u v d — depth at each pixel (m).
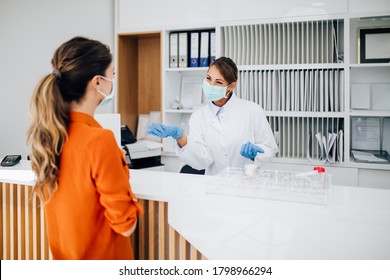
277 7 2.69
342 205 1.09
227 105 2.10
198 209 1.19
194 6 2.92
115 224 1.00
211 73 1.89
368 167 2.52
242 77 2.83
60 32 3.12
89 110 1.04
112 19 3.30
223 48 2.94
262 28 2.84
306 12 2.62
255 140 2.15
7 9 2.81
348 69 2.54
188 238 1.23
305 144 2.81
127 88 3.33
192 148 1.90
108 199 0.97
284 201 1.12
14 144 2.93
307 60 2.68
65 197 1.00
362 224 0.98
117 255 1.12
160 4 3.03
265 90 2.78
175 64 3.05
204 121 2.17
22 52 2.92
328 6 2.56
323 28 2.69
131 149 2.84
